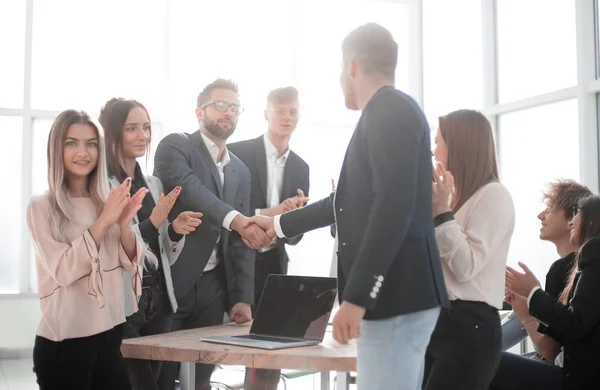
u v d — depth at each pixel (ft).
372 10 23.30
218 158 11.30
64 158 7.29
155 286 9.41
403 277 5.82
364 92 6.39
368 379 5.92
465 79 22.15
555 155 18.74
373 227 5.55
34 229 7.10
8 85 21.40
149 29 21.98
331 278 8.50
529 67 19.75
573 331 8.33
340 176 6.29
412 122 5.79
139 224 9.40
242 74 22.24
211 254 10.65
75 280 6.98
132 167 9.78
